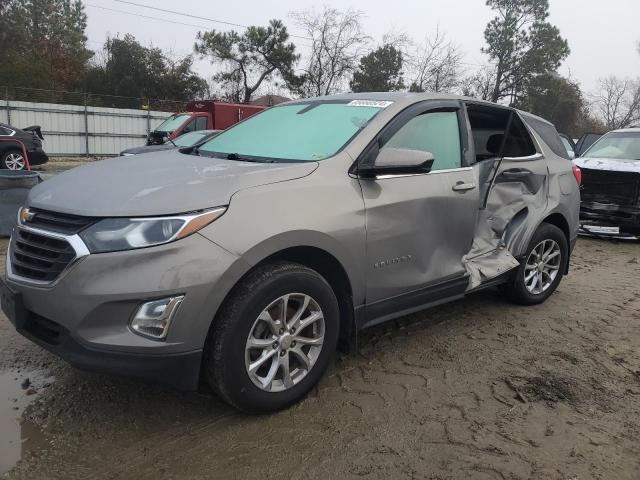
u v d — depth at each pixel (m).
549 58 44.03
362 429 2.98
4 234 7.05
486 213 4.50
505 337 4.34
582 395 3.44
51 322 2.74
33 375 3.45
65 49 42.91
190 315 2.63
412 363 3.81
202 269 2.63
